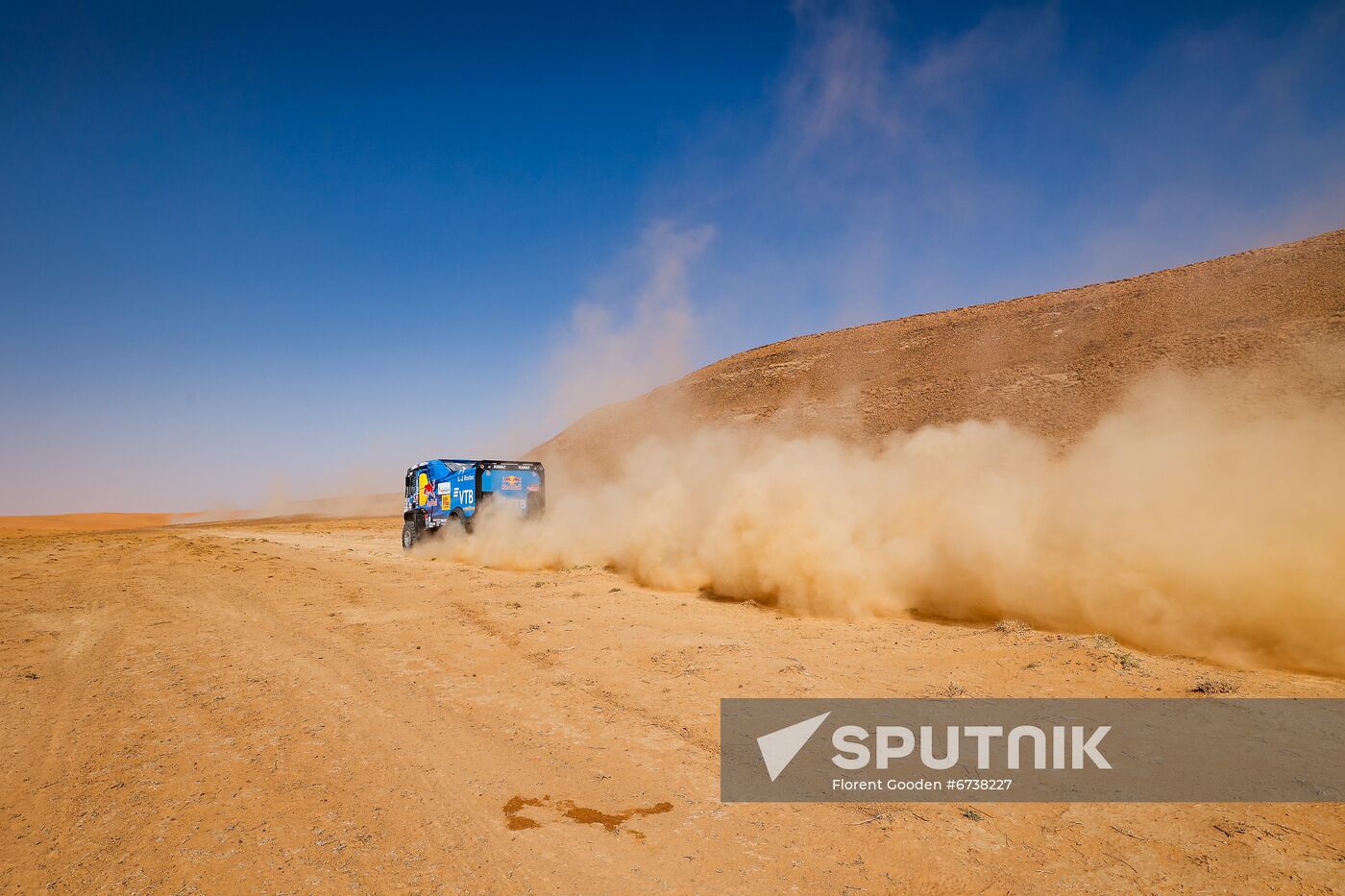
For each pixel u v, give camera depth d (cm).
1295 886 364
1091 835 425
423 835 450
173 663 878
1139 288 6162
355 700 724
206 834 454
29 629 1090
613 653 877
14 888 395
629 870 405
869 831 442
